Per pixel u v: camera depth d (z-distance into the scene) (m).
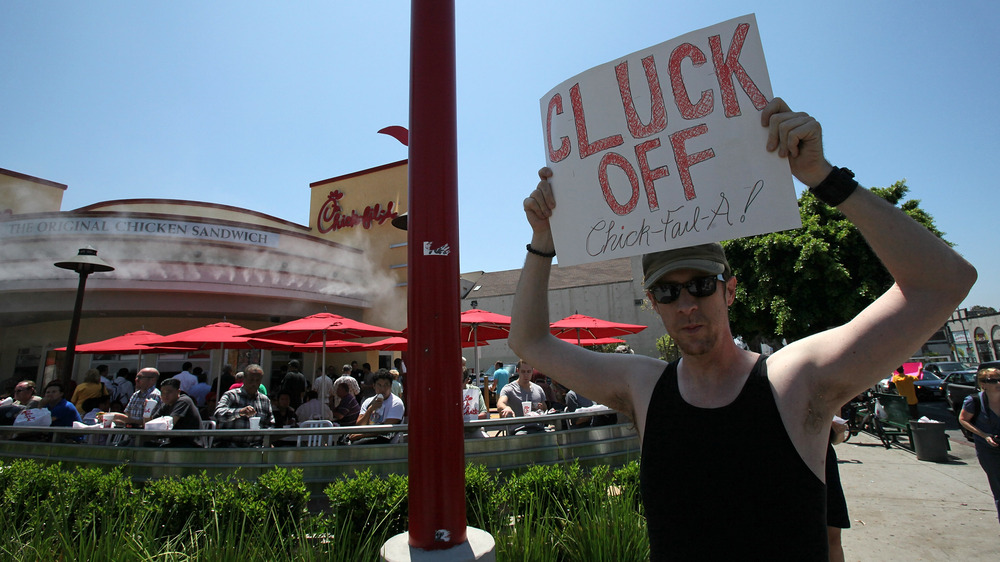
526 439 4.67
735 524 1.20
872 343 1.19
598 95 1.64
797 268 13.62
